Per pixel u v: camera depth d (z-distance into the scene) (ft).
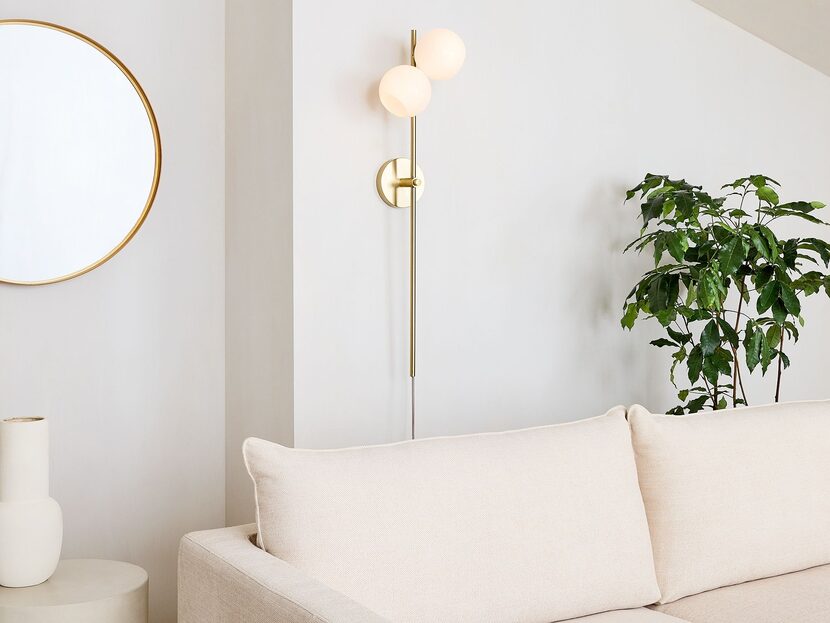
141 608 6.20
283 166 7.44
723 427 7.13
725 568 6.70
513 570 5.76
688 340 9.32
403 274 8.02
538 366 9.03
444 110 8.29
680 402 10.40
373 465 5.66
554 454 6.27
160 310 8.15
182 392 8.27
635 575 6.25
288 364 7.39
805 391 11.96
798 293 11.85
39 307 7.59
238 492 8.21
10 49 7.34
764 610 6.24
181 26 8.25
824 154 12.12
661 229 10.04
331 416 7.57
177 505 8.25
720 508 6.77
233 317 8.36
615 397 9.71
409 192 7.94
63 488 7.71
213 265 8.45
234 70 8.31
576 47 9.30
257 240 7.89
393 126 7.95
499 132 8.69
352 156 7.68
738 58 10.96
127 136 7.85
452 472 5.84
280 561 5.08
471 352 8.52
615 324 9.70
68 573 6.47
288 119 7.36
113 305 7.91
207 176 8.41
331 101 7.54
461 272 8.43
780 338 9.36
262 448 5.41
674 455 6.77
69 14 7.68
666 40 10.15
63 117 7.56
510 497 5.92
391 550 5.42
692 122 10.43
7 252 7.34
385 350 7.91
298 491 5.33
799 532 7.06
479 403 8.58
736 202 10.96
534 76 8.95
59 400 7.68
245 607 4.78
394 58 7.94
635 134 9.84
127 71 7.83
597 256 9.51
